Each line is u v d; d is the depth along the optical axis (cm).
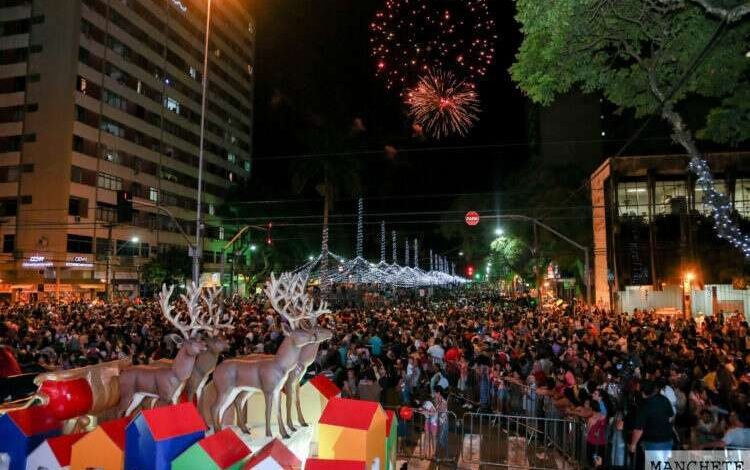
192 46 7050
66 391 668
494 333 1952
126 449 567
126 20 5794
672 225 3300
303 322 755
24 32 5153
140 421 568
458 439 1244
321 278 4066
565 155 5116
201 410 767
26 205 4969
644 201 3400
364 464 534
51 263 4700
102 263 5275
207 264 7181
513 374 1373
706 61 1184
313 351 756
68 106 5028
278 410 716
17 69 5119
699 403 1001
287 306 760
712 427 931
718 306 3206
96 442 586
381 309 3180
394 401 1272
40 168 4988
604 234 3600
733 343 1712
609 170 3409
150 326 1931
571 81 1308
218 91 7744
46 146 5003
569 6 1057
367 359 1370
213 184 7550
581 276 4159
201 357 750
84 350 1525
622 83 1295
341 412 612
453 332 1925
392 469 706
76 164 5078
